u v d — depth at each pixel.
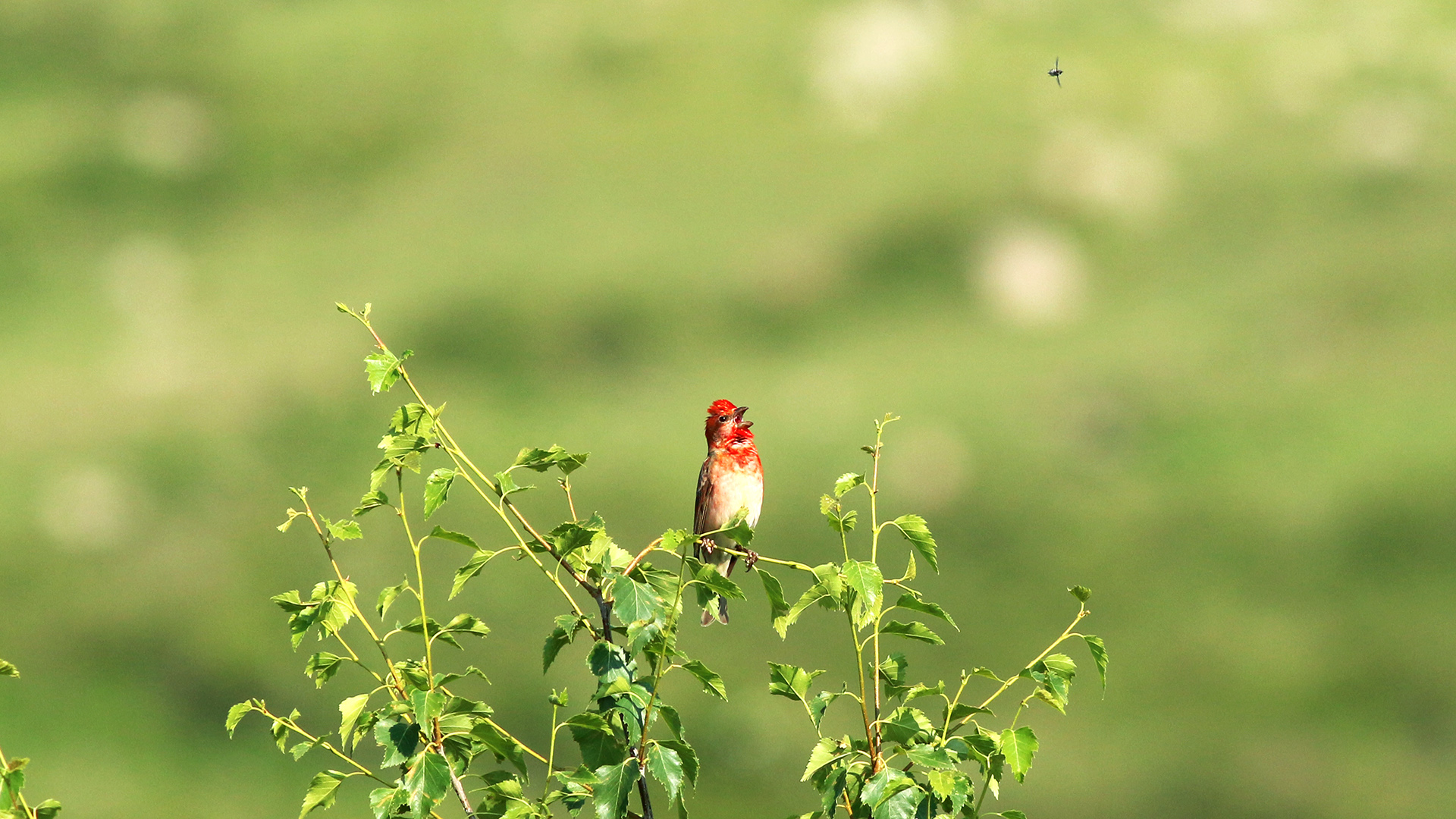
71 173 45.41
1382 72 42.19
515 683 20.81
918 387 31.30
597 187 41.88
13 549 28.45
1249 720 21.64
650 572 3.94
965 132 41.56
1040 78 42.88
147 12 53.44
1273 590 24.88
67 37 52.41
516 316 36.62
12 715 22.22
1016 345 33.94
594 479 29.12
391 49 49.88
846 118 42.69
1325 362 31.59
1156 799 19.78
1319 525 26.12
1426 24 44.09
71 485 29.91
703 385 33.38
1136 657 23.30
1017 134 40.94
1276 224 37.12
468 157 43.78
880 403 31.36
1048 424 30.28
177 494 30.36
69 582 27.20
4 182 44.41
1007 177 40.03
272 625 24.89
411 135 46.56
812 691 20.08
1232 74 43.03
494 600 22.69
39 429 32.97
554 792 3.91
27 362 35.84
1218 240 37.12
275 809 19.88
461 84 47.78
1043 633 24.16
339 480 30.81
